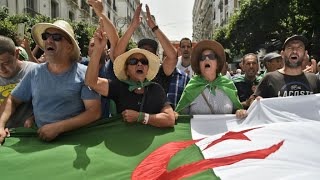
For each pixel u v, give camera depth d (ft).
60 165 8.03
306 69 18.35
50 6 77.00
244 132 8.77
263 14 65.10
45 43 8.86
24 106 9.89
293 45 11.18
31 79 9.35
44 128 8.88
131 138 9.39
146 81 10.08
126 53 9.66
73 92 9.04
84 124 9.16
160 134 9.74
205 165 7.46
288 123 8.98
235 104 11.29
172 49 12.88
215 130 10.46
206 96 11.18
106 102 10.84
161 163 8.14
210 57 10.97
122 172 8.00
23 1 63.26
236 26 72.28
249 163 7.22
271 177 6.56
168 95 13.14
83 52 61.67
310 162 7.25
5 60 9.92
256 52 74.02
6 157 8.21
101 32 8.86
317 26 56.39
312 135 8.29
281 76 11.46
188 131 10.21
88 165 8.07
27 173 7.72
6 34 39.14
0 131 8.92
